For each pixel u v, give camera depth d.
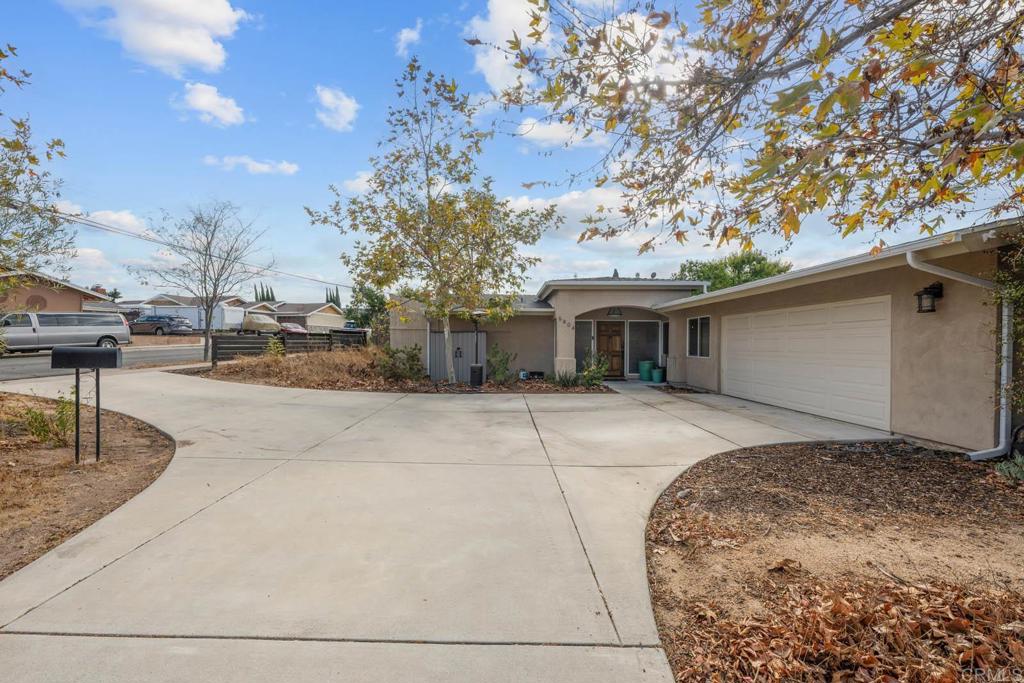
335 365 13.89
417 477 4.96
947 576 3.08
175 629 2.46
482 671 2.21
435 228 12.42
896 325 7.34
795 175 2.27
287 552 3.31
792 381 9.77
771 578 3.05
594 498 4.42
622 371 16.70
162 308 40.72
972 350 6.19
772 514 4.11
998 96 2.30
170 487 4.53
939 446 6.55
